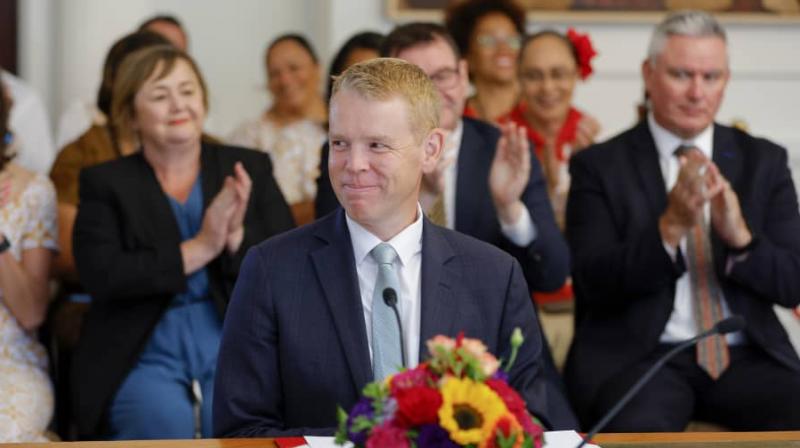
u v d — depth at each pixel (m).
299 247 3.68
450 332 3.59
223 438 3.52
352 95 3.40
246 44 9.22
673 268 5.27
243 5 9.20
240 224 5.38
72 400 5.32
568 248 5.55
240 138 8.01
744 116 8.89
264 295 3.62
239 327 3.63
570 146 7.36
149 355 5.43
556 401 5.07
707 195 5.06
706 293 5.41
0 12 8.84
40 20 8.86
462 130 5.65
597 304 5.56
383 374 3.54
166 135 5.52
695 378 5.34
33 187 5.69
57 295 6.34
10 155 5.87
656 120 5.69
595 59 8.76
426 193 5.23
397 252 3.62
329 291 3.59
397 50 5.45
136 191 5.51
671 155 5.65
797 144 8.77
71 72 8.66
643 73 5.80
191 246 5.38
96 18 8.62
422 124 3.45
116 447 3.41
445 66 5.40
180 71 5.57
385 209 3.47
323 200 5.41
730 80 8.88
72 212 6.38
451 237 3.74
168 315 5.47
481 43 7.61
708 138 5.69
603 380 5.29
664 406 5.14
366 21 8.67
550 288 5.48
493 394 2.70
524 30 7.75
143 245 5.43
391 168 3.40
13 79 7.97
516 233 5.34
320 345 3.58
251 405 3.60
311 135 7.85
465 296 3.64
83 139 6.66
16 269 5.49
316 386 3.57
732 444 3.52
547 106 7.25
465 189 5.49
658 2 8.70
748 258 5.26
